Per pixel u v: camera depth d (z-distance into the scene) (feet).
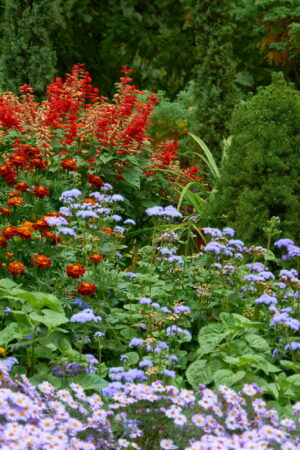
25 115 22.03
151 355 12.23
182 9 49.90
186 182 23.04
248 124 18.97
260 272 14.26
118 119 21.24
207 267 15.69
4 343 11.37
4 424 8.41
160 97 34.81
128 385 10.09
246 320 12.10
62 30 47.55
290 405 11.16
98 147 20.70
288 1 38.52
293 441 9.34
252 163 18.04
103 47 49.44
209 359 12.65
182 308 12.58
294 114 18.51
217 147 28.40
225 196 18.67
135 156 21.54
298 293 14.01
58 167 19.01
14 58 33.58
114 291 14.83
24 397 8.54
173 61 48.93
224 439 8.64
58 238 14.33
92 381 11.18
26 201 16.19
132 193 21.04
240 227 17.74
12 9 33.47
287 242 14.82
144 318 13.69
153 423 9.52
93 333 13.53
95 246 15.31
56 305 11.68
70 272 13.07
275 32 39.93
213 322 14.34
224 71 28.63
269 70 45.47
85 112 22.85
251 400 10.37
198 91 28.84
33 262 13.73
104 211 15.64
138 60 51.06
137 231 19.30
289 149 18.04
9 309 11.98
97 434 9.39
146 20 50.24
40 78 33.50
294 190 18.16
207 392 9.87
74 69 23.94
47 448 8.07
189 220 18.92
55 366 11.63
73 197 17.38
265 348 12.19
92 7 49.75
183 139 32.04
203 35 28.99
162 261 15.31
